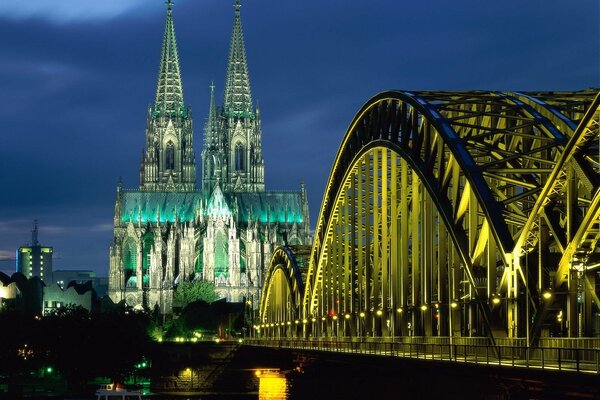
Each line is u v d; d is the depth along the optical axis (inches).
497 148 3284.9
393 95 3907.5
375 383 4328.3
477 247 3253.0
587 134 2647.6
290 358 6530.5
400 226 4370.1
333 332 5679.1
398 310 4168.3
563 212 2974.9
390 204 4515.3
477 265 3267.7
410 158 3777.1
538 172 3107.8
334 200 5393.7
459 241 3344.0
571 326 2726.4
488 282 3132.4
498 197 3538.4
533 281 3048.7
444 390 3563.0
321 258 5905.5
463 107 3782.0
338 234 5482.3
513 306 2989.7
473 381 3186.5
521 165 3469.5
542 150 3152.1
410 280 4658.0
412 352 3730.3
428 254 3823.8
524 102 3390.7
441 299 3673.7
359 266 4945.9
